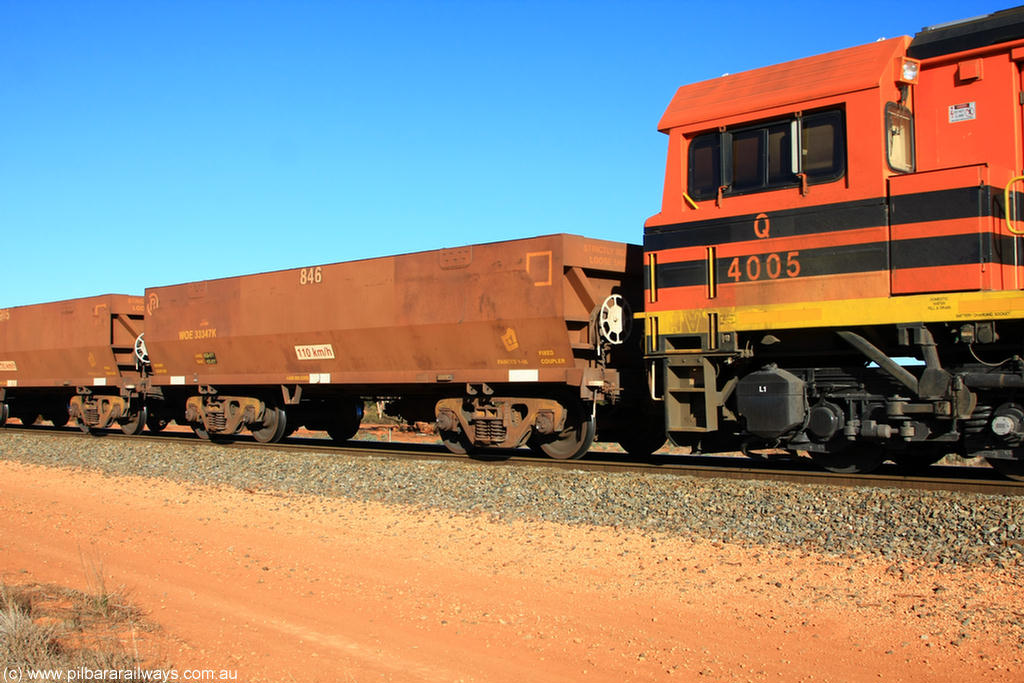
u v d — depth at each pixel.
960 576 7.36
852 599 7.02
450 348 14.62
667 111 11.91
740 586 7.48
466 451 15.66
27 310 24.41
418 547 9.23
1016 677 5.52
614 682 5.71
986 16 10.14
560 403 14.02
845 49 10.68
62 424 27.03
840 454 11.19
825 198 10.27
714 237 11.19
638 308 14.33
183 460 15.97
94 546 9.76
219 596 7.80
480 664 6.07
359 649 6.40
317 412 19.33
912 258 9.64
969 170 9.33
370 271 15.66
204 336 19.03
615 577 7.91
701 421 11.57
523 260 13.34
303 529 10.30
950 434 9.92
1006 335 9.70
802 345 11.08
